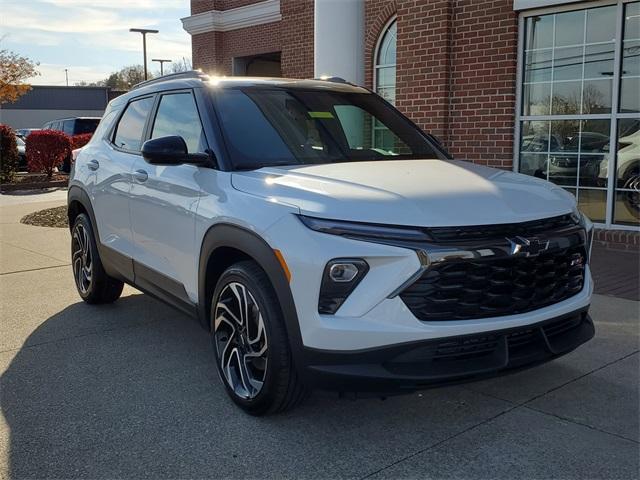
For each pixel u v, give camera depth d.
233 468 3.04
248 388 3.52
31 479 2.96
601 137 7.62
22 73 23.12
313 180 3.45
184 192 4.02
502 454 3.15
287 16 13.85
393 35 10.38
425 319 2.99
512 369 3.17
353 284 2.99
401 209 3.07
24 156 22.73
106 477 2.98
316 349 3.04
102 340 4.87
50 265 7.50
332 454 3.16
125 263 4.93
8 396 3.86
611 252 7.31
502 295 3.15
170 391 3.91
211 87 4.31
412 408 3.65
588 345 4.59
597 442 3.26
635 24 7.18
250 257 3.59
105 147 5.44
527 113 8.25
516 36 8.09
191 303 4.07
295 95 4.54
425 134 4.88
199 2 16.53
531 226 3.25
